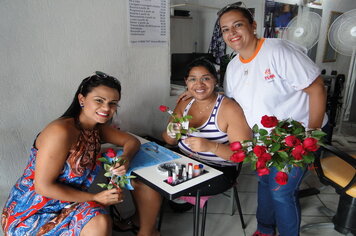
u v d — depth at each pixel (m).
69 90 1.51
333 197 2.19
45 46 1.38
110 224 1.09
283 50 1.27
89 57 1.54
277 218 1.44
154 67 1.86
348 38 3.02
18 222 1.09
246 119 1.43
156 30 1.80
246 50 1.36
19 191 1.14
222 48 3.62
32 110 1.40
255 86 1.35
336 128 3.94
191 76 1.41
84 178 1.22
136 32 1.70
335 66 4.84
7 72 1.29
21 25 1.29
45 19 1.35
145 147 1.47
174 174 1.10
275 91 1.30
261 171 0.90
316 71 1.26
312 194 2.20
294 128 0.96
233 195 1.90
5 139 1.35
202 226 1.43
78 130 1.14
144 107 1.87
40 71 1.39
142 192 1.36
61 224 1.08
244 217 1.91
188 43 3.93
